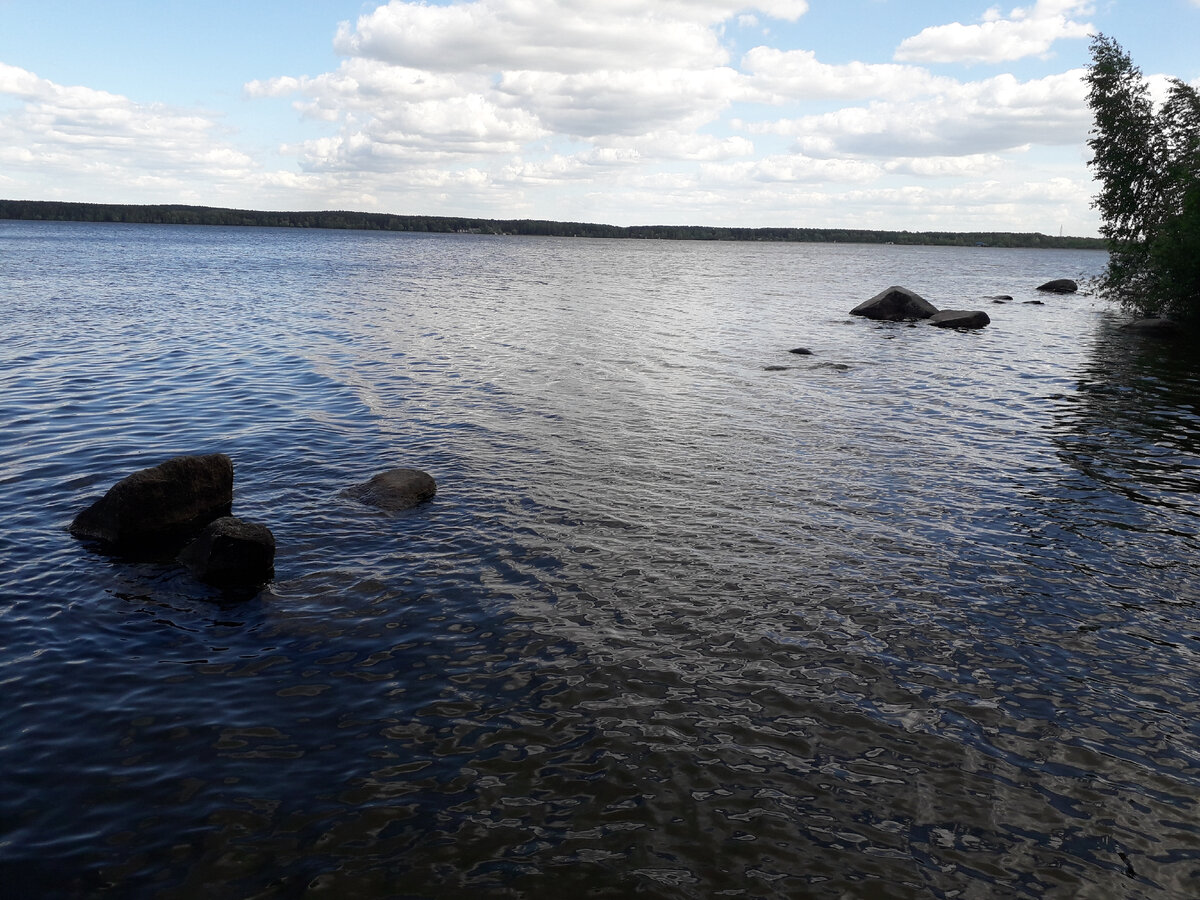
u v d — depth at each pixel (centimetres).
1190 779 705
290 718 743
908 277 9156
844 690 818
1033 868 598
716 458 1596
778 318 4325
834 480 1480
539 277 7644
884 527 1256
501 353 2822
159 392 2011
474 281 6756
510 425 1803
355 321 3653
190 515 1177
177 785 648
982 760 720
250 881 555
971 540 1216
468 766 685
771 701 794
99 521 1125
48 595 959
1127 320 4438
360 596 983
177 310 3859
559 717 756
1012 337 3641
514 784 664
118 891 541
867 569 1102
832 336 3581
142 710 746
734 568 1089
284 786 652
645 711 770
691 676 831
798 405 2111
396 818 621
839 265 12769
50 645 850
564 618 942
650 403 2083
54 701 753
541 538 1170
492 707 768
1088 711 801
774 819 636
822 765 703
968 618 978
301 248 13575
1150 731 773
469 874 568
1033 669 873
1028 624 969
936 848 613
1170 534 1260
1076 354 3127
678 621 943
